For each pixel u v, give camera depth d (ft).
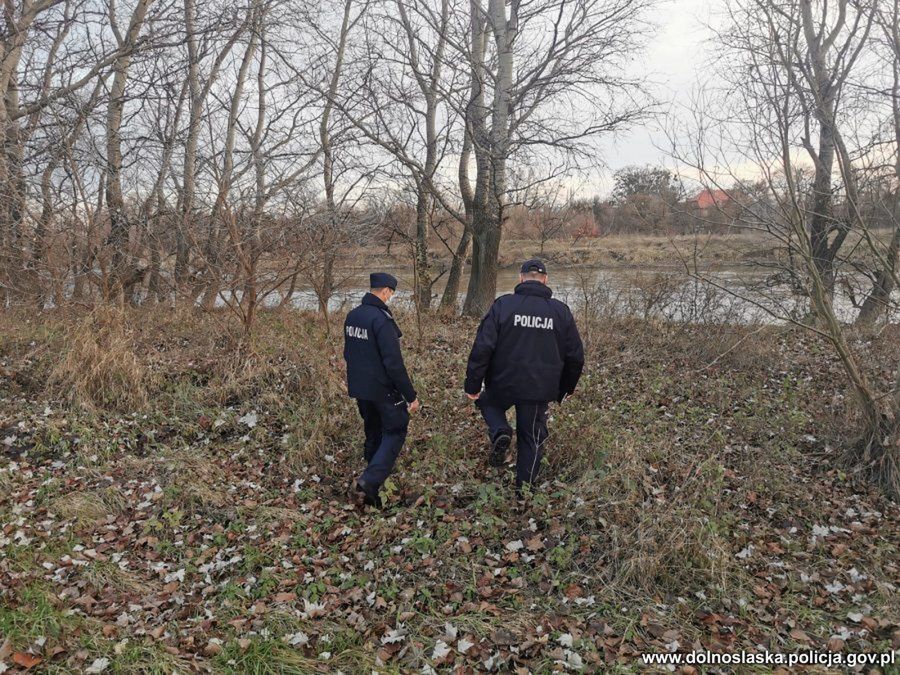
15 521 13.15
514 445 16.60
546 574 11.43
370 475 14.10
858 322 26.58
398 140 36.06
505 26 36.91
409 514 13.56
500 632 9.98
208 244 25.02
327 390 19.47
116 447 17.03
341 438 17.63
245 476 15.97
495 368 14.25
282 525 13.60
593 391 20.62
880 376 21.57
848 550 12.04
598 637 9.89
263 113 43.06
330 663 9.61
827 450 16.03
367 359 14.49
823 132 18.06
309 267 25.35
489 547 12.41
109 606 10.88
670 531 11.73
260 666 9.39
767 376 22.88
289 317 29.09
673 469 14.87
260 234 23.91
